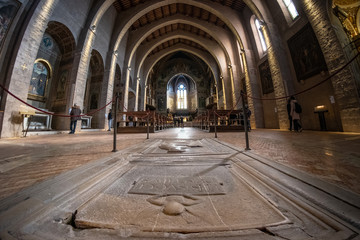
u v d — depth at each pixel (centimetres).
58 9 857
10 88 597
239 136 532
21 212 81
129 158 224
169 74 3566
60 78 1016
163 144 364
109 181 142
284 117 870
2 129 571
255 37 1266
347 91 560
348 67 555
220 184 134
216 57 1894
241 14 1410
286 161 187
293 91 862
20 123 632
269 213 89
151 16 1669
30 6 679
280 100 895
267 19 987
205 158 218
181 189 123
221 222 81
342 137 410
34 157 229
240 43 1337
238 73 1566
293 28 852
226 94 1777
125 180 146
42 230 73
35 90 970
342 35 604
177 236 71
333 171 149
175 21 1723
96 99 1287
